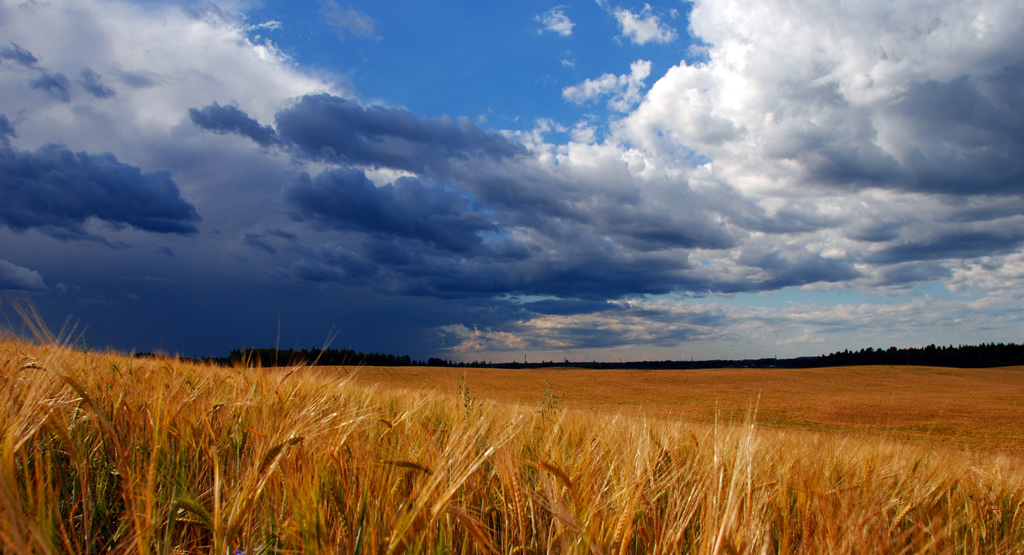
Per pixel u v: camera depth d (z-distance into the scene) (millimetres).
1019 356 115250
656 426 3180
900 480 2816
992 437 21781
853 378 74938
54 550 1251
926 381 72000
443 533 1727
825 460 2936
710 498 1559
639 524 1934
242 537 1673
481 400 4438
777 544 1921
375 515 1560
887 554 1641
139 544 1437
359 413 2977
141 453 1997
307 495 1531
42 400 1759
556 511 1538
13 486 1305
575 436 3062
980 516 2613
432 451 2062
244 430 2365
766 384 66875
